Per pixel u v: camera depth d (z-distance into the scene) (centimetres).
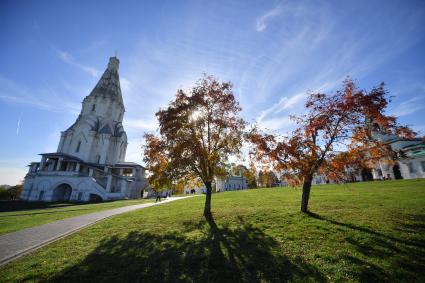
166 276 811
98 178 6656
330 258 850
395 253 853
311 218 1405
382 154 1343
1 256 1062
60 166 6575
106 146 7644
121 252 1069
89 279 812
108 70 9181
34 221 2166
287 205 1939
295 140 1478
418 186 2427
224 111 1888
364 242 968
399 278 702
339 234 1082
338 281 704
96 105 8175
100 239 1317
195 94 1778
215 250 1021
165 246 1117
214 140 1842
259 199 2594
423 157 4322
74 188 5984
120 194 6297
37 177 6169
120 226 1648
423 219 1205
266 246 1020
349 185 3397
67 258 1016
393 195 1994
